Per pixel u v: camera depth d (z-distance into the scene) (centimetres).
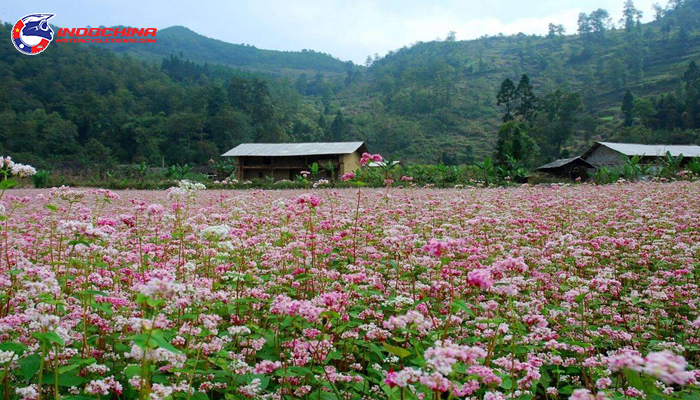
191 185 895
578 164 6612
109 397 429
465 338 563
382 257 834
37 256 849
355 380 470
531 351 536
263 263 761
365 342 532
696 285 740
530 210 1403
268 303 622
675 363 295
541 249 898
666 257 852
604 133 14275
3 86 13862
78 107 13625
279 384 488
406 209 1348
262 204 1497
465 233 1034
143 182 4803
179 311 546
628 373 438
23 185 4519
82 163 9662
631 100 13925
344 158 6600
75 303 573
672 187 2236
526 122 12262
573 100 11512
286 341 515
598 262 896
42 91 14775
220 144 13550
